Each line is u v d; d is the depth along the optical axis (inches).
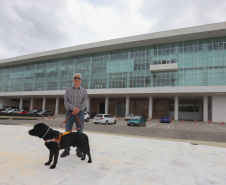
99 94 1843.0
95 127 724.7
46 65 2336.4
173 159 167.5
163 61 1667.1
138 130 652.1
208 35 1488.7
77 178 111.3
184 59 1593.3
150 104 1750.7
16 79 2559.1
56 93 2047.2
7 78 2655.0
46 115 1451.8
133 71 1784.0
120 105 2101.4
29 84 2425.0
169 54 1656.0
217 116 1534.2
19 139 246.2
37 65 2410.2
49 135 129.1
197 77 1524.4
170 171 131.5
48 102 2539.4
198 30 1439.5
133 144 243.1
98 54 1999.3
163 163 152.6
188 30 1472.7
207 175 125.3
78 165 139.6
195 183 109.7
